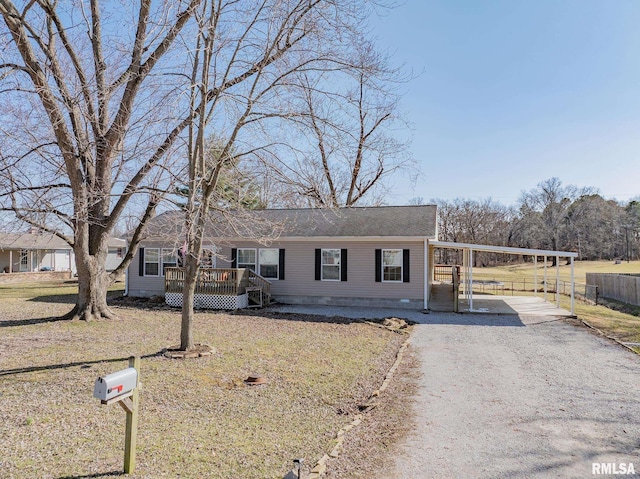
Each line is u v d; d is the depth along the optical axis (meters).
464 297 23.22
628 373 8.62
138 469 4.31
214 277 17.72
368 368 8.82
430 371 8.73
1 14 10.23
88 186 11.55
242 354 9.51
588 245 66.62
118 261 44.44
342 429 5.67
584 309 19.06
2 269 35.06
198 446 4.96
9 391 6.72
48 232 11.88
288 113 9.21
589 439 5.43
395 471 4.56
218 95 8.89
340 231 19.00
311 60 9.45
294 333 12.30
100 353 9.29
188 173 9.85
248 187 10.66
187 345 9.39
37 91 9.95
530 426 5.86
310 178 9.79
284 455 4.83
